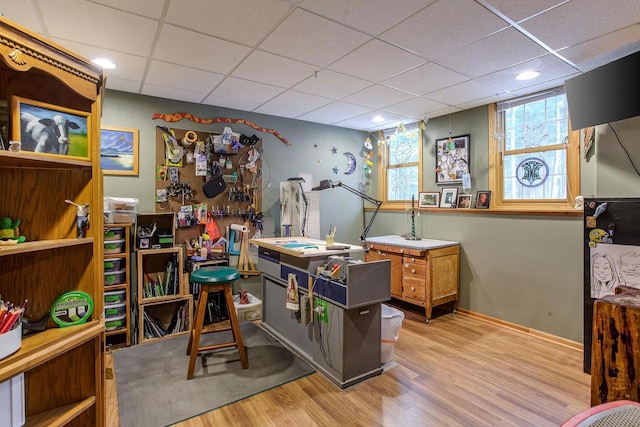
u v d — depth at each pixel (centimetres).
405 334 333
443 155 423
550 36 221
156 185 349
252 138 405
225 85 315
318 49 242
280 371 258
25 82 139
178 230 361
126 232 306
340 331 238
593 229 254
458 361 277
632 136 262
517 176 358
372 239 434
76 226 148
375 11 193
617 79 231
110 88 324
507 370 262
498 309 361
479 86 318
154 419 202
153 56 252
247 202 402
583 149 304
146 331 320
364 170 521
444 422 200
